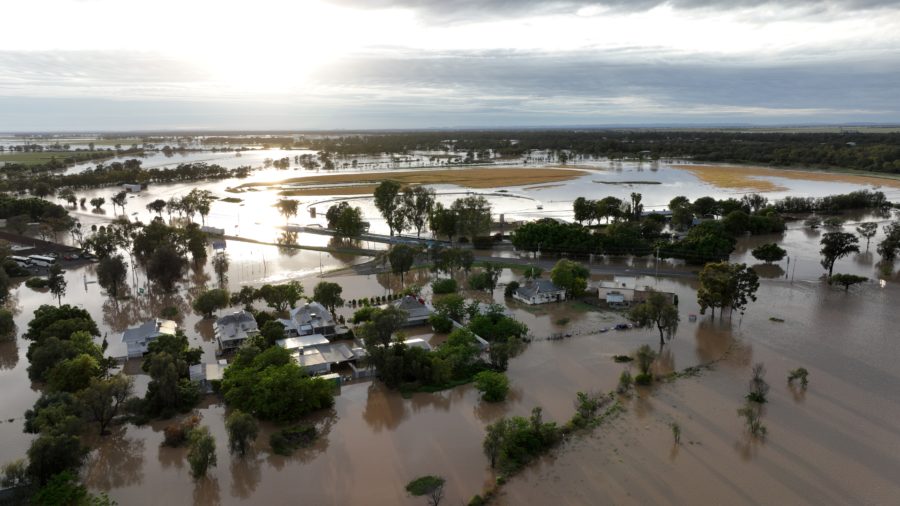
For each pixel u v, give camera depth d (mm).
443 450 91875
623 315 155750
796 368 120312
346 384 116062
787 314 155625
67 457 81062
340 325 145000
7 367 125062
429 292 178500
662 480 82750
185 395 105625
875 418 99750
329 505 79000
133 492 82688
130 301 170625
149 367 111688
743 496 78938
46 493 75312
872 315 154375
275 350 113875
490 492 80312
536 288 168125
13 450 92375
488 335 134750
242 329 133750
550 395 109625
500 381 107562
